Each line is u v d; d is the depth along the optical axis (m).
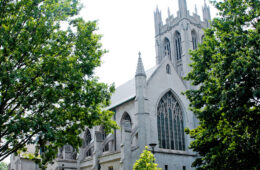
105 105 31.69
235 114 25.19
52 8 27.95
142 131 50.91
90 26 29.73
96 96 28.81
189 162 56.50
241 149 27.38
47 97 25.77
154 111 55.00
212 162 29.16
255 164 26.23
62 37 27.97
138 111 52.34
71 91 27.89
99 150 58.59
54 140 26.17
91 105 29.19
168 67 61.72
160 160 51.72
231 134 28.34
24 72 24.73
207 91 30.98
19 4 25.92
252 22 29.69
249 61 25.16
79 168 64.25
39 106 26.72
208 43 32.31
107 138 60.75
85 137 72.62
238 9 29.73
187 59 77.25
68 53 28.64
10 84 24.91
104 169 55.28
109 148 60.28
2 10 25.42
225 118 27.31
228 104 26.53
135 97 55.56
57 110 27.28
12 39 24.80
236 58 26.22
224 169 28.72
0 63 25.03
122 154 49.09
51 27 27.53
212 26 32.47
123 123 50.88
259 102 26.47
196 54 33.38
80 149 65.38
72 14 29.42
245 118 26.12
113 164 53.06
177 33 86.31
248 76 24.89
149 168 41.00
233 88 25.22
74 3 29.52
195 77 32.72
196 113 32.28
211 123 29.19
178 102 60.94
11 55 26.42
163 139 54.88
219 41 31.84
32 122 24.06
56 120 26.00
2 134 25.36
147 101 53.72
